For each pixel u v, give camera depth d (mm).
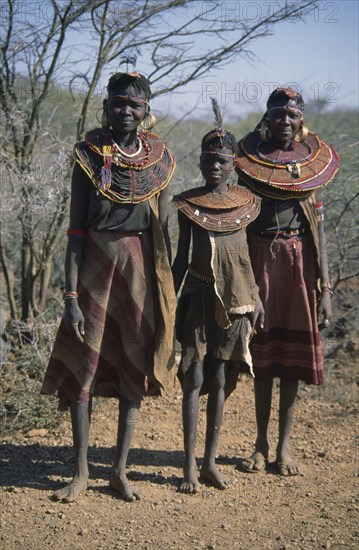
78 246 4391
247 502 4535
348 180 7543
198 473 4867
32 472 4816
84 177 4336
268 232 4797
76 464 4535
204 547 4020
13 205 6277
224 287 4516
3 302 7320
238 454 5191
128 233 4379
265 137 4797
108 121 4340
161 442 5352
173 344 4480
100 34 6348
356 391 6449
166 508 4418
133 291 4395
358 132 8828
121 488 4504
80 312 4363
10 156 6715
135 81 4289
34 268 6707
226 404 6078
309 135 4977
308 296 4867
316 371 4891
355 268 7578
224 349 4586
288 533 4176
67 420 5617
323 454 5219
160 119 8273
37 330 6289
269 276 4828
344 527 4242
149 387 4598
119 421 4539
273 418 5840
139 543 4035
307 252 4852
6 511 4305
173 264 4656
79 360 4430
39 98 6531
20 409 5523
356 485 4770
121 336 4477
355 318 7590
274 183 4684
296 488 4738
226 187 4605
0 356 6176
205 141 4504
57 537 4066
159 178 4395
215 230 4477
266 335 4883
